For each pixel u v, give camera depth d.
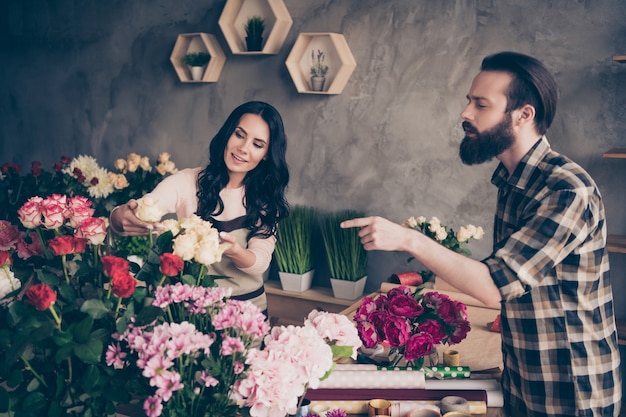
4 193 3.35
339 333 1.59
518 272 1.66
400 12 4.22
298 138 4.64
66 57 5.50
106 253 2.05
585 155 3.84
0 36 5.75
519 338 1.87
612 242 3.60
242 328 1.35
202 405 1.38
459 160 4.16
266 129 2.55
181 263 1.45
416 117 4.25
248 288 2.59
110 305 1.46
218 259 1.52
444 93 4.15
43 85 5.64
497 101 1.83
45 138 5.70
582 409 1.82
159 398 1.28
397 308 2.01
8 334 1.40
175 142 5.11
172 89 5.07
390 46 4.27
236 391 1.36
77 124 5.53
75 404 1.41
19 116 5.79
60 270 1.60
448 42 4.11
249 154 2.53
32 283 1.73
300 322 4.37
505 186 1.99
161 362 1.29
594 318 1.82
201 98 4.95
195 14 4.91
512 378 1.95
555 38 3.84
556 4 3.82
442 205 4.25
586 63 3.78
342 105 4.46
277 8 4.48
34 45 5.62
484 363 2.48
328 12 4.44
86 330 1.38
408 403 1.81
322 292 4.43
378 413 1.81
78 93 5.48
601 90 3.76
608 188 3.81
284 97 4.66
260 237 2.63
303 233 4.41
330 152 4.54
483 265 1.69
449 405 1.80
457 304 2.08
